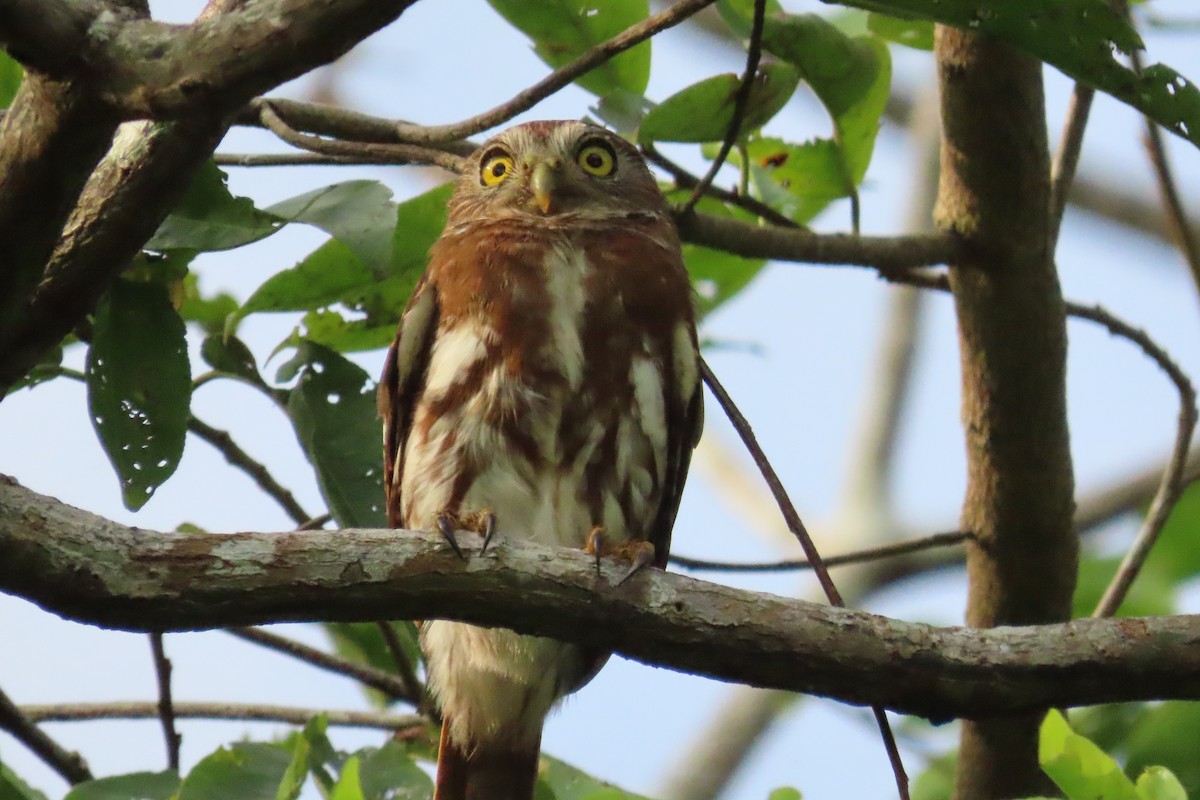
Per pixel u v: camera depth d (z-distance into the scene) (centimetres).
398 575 713
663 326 1030
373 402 1018
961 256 1073
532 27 1069
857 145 1125
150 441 870
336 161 998
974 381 1095
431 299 1037
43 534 667
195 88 597
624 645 736
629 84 1087
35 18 586
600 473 1006
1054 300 1073
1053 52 770
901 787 715
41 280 686
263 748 924
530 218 1087
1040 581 1114
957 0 767
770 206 1167
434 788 1014
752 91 1043
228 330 1029
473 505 995
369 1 580
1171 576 1359
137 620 685
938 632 718
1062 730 786
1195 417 1091
